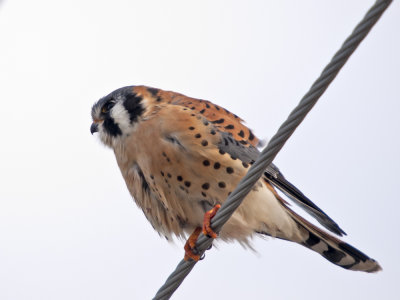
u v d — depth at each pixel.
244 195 9.12
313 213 11.58
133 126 11.37
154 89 11.74
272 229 11.72
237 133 11.25
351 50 7.80
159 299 10.16
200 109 11.39
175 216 11.55
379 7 7.48
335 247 12.10
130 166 11.68
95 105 12.05
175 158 10.91
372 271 12.25
